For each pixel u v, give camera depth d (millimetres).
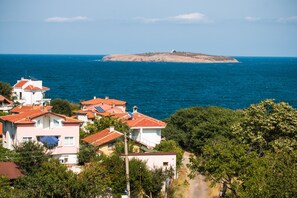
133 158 62375
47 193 51906
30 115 73062
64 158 71625
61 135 72000
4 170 57906
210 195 67688
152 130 89000
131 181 59281
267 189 42875
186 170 79688
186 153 94312
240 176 54750
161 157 68000
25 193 50125
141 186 59969
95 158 66188
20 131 70250
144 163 62438
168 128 100000
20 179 54562
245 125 75375
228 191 68000
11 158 61750
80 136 82562
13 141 72562
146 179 60469
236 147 58344
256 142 70750
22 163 59375
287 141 66062
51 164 57219
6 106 110125
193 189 70062
